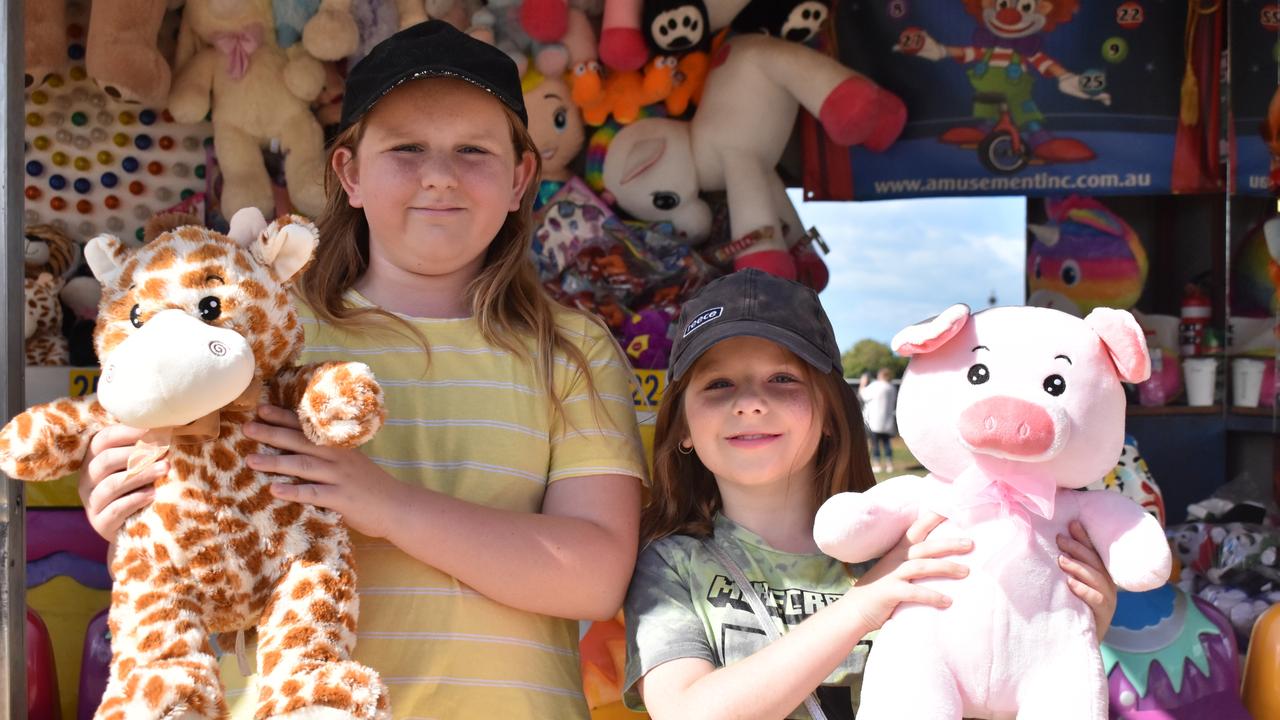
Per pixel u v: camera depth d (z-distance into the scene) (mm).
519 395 1771
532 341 1816
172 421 1352
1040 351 1522
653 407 2996
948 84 3916
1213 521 3182
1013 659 1486
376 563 1649
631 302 3410
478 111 1740
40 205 3338
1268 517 3164
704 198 3814
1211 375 4027
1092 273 4168
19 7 1738
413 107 1719
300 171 3311
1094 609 1540
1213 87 3871
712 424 1742
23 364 1738
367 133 1749
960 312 1561
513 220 1898
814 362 1734
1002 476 1530
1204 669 2051
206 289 1409
